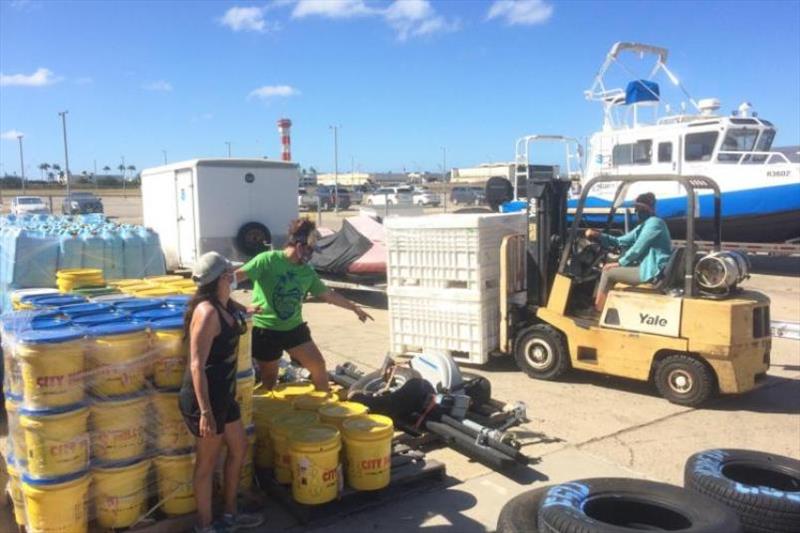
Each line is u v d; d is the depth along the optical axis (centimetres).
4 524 407
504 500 455
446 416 550
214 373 374
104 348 374
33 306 468
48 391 356
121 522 383
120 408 379
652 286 681
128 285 583
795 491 407
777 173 1473
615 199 779
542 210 739
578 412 633
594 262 740
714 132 1541
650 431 585
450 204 4862
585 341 702
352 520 426
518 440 557
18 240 659
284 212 1402
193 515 401
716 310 621
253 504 432
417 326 814
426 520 427
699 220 1582
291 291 536
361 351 863
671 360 651
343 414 464
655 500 368
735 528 339
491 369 782
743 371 628
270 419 458
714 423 605
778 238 1552
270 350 541
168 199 1411
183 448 401
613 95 1731
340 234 1295
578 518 337
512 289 767
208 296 377
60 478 360
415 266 809
